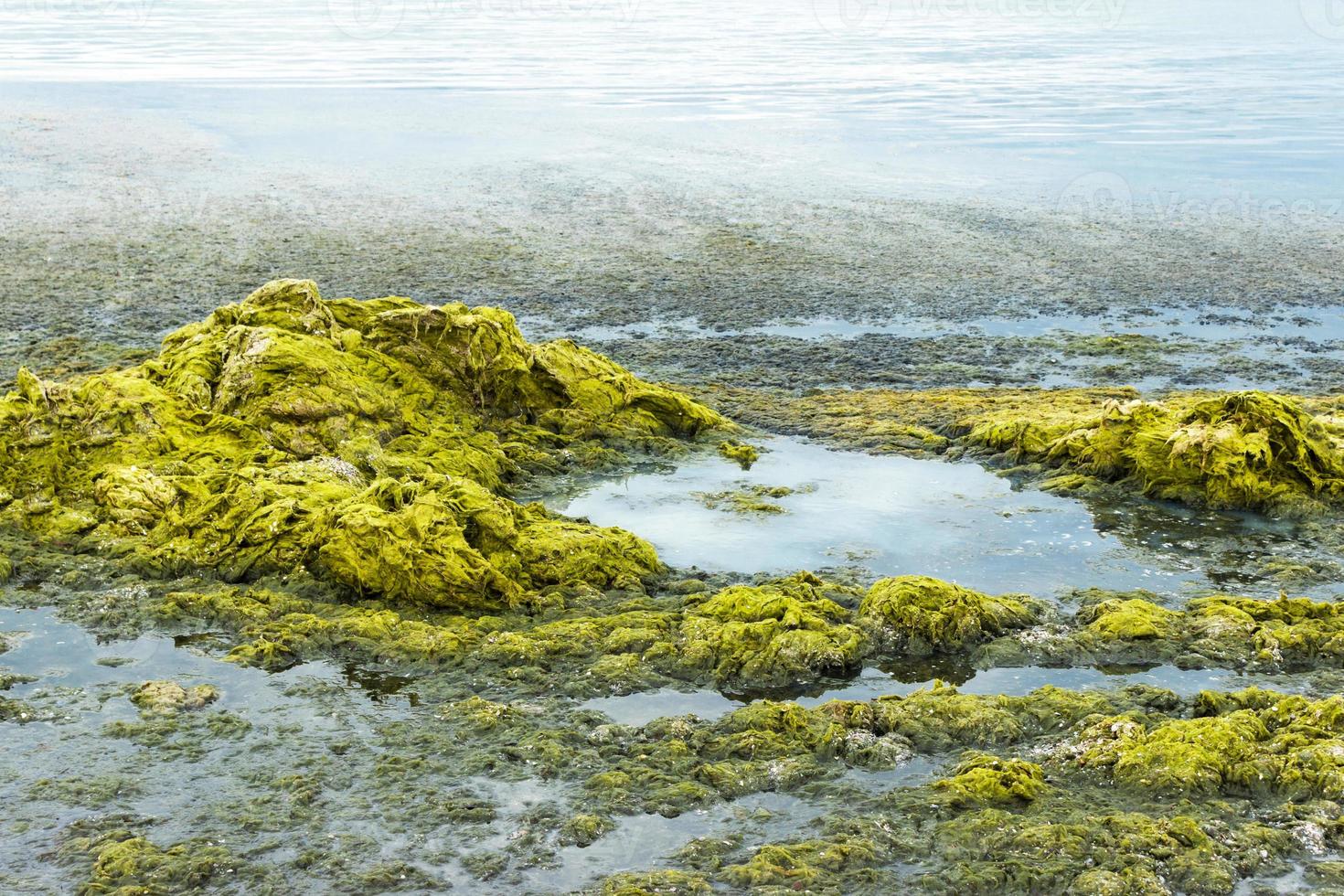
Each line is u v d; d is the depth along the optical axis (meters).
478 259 23.50
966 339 19.39
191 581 11.10
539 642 9.93
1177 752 8.34
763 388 17.17
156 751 8.62
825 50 57.72
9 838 7.70
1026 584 11.42
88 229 24.78
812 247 24.70
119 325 19.02
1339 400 16.06
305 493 11.89
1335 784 8.04
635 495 13.55
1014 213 27.39
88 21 70.56
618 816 8.00
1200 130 36.31
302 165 31.16
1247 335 19.69
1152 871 7.38
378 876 7.42
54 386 13.13
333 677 9.65
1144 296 21.73
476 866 7.54
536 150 33.22
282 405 13.45
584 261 23.56
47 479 12.35
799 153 33.22
